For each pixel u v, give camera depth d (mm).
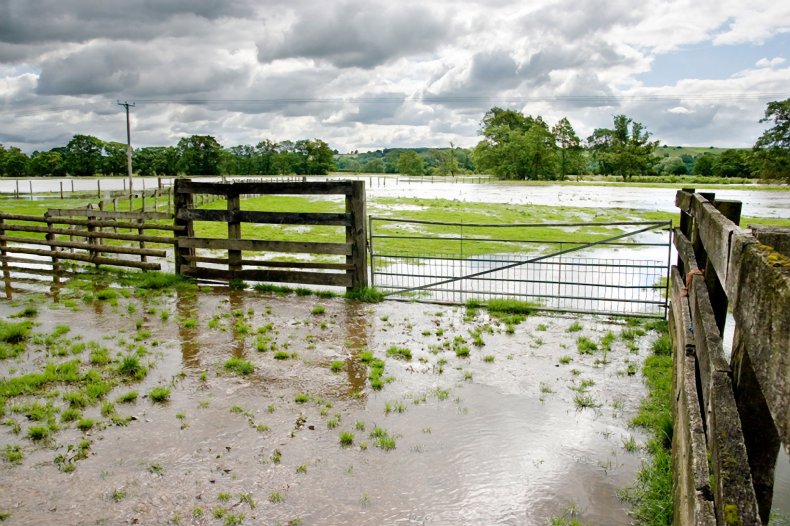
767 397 1854
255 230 23406
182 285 11586
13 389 6223
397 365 7168
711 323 3730
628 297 11164
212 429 5449
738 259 2465
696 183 101938
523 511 4195
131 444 5156
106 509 4219
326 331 8594
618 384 6527
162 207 31609
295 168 169625
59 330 8438
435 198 49500
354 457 4949
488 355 7504
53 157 142625
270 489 4465
